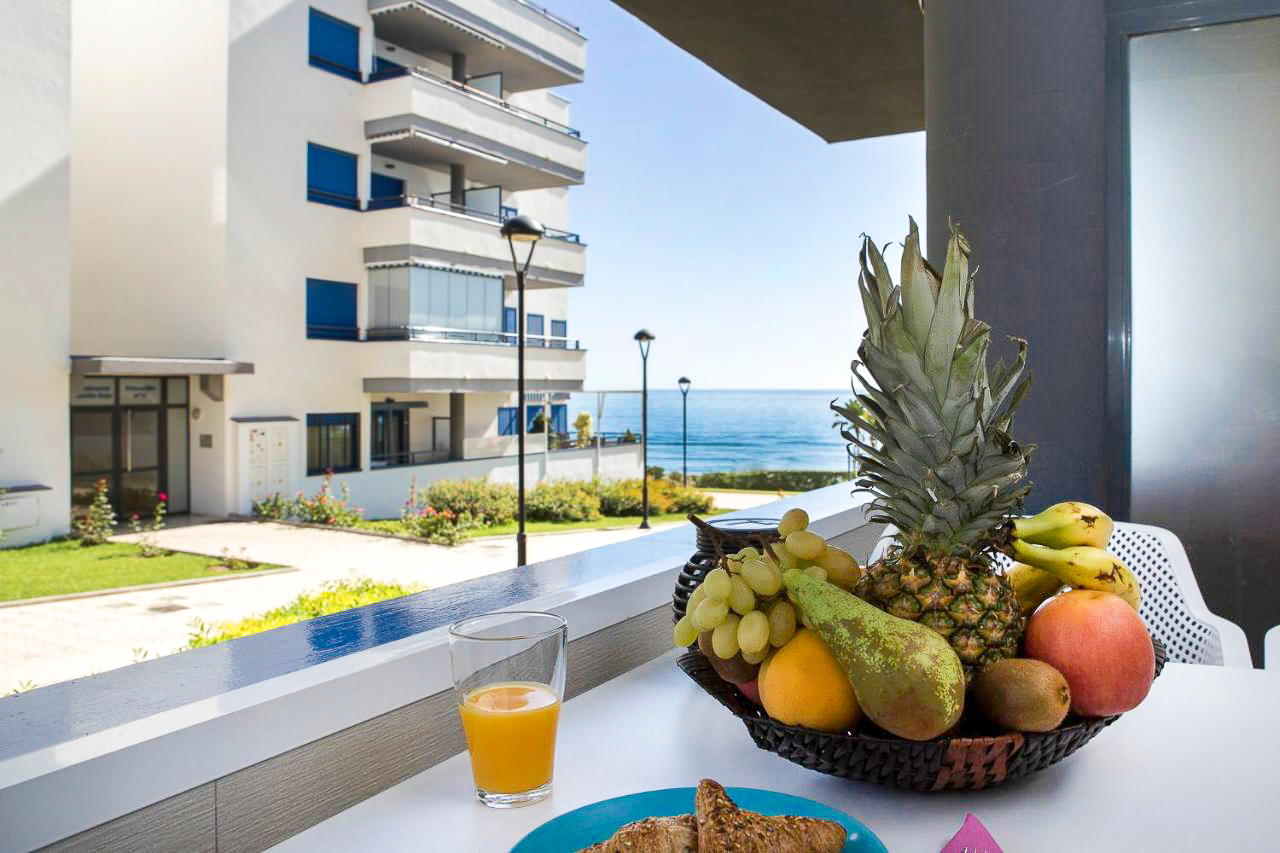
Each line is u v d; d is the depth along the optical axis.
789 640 0.93
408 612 1.25
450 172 18.95
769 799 0.83
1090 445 2.15
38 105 12.23
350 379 16.56
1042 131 2.11
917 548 0.95
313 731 0.91
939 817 0.87
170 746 0.78
